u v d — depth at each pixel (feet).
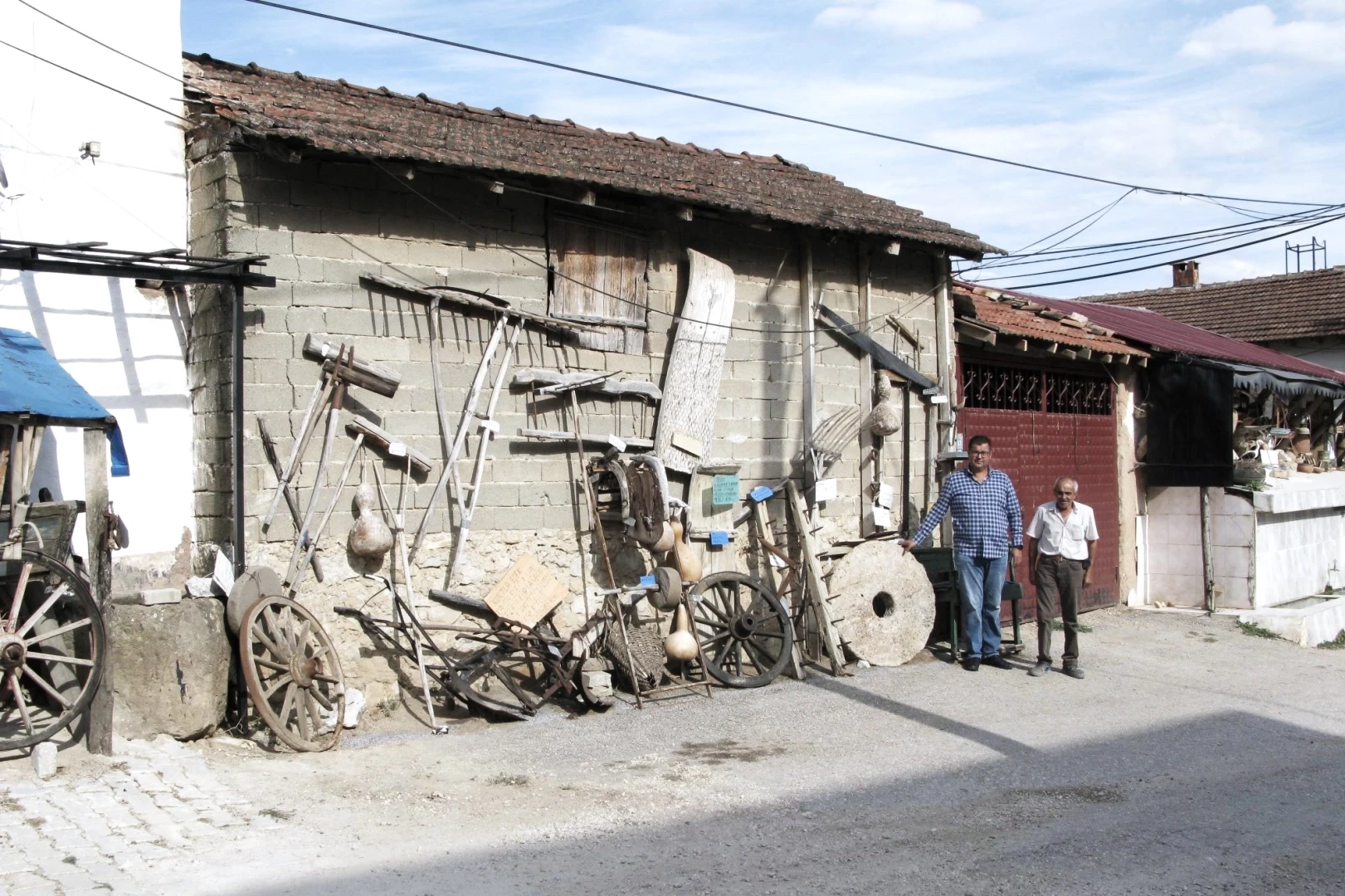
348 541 28.22
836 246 38.70
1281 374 55.01
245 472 26.73
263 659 24.93
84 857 18.19
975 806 22.41
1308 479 55.67
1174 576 51.16
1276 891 18.39
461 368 30.19
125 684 24.16
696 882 18.21
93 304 26.84
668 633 34.12
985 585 36.32
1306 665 39.70
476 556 30.42
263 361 27.07
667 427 33.68
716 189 34.71
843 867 18.95
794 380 37.52
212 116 27.14
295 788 22.38
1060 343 44.70
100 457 23.27
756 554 36.24
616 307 33.45
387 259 28.99
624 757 25.57
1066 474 47.93
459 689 27.96
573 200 31.04
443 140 30.04
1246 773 25.45
